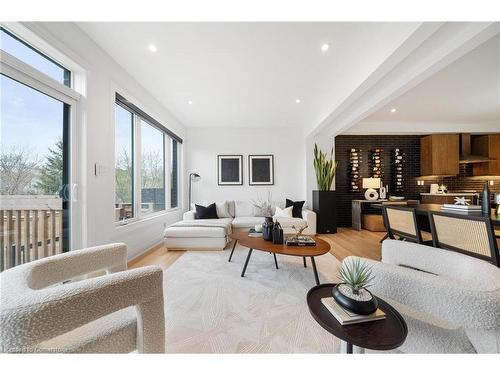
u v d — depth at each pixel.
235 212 4.73
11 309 0.62
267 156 5.29
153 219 3.59
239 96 3.52
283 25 1.94
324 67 2.63
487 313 0.70
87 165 2.09
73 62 1.92
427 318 0.94
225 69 2.70
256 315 1.66
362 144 5.46
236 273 2.49
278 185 5.31
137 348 0.91
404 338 0.77
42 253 1.72
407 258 1.21
